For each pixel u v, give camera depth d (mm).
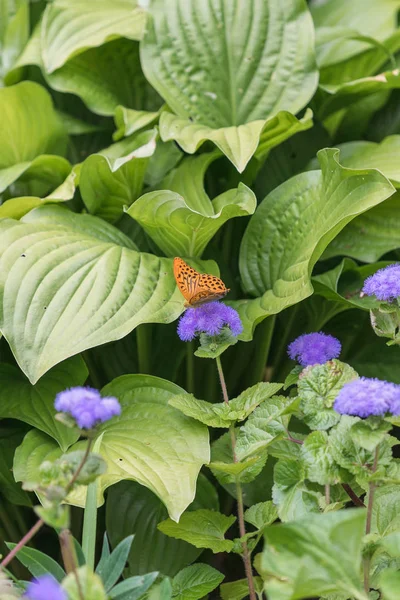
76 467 1275
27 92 1665
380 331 1418
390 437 1386
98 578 1222
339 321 1661
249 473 1407
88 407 1244
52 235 1519
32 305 1457
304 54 1675
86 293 1471
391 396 1271
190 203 1573
